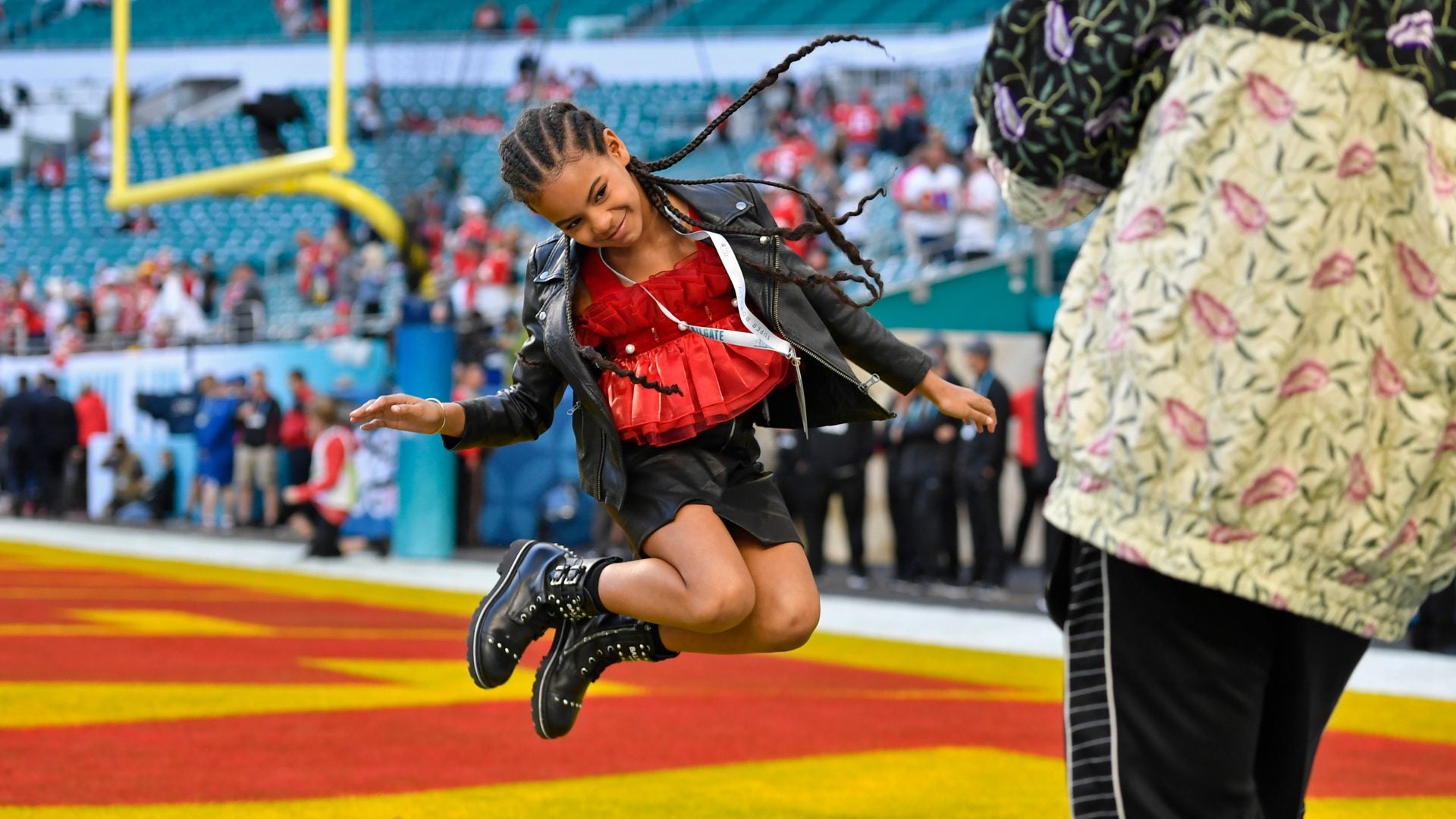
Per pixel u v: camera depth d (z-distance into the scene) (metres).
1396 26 3.52
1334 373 3.52
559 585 5.18
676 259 4.90
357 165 43.50
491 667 5.32
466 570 20.69
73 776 6.79
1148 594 3.71
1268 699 3.86
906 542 19.36
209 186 26.25
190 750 7.51
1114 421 3.64
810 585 4.98
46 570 19.39
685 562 4.77
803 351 4.78
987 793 6.89
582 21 46.38
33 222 46.62
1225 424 3.52
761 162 32.25
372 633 13.31
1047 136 3.73
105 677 10.02
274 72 47.19
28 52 49.56
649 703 9.54
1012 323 23.91
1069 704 3.82
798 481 19.55
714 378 4.85
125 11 28.23
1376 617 3.73
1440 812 6.73
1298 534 3.57
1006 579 19.59
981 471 18.16
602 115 44.16
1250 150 3.52
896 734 8.54
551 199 4.59
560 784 6.94
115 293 37.56
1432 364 3.58
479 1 46.50
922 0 45.41
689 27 45.69
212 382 29.64
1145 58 3.65
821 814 6.38
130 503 31.95
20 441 32.66
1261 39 3.51
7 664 10.52
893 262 27.02
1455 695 10.88
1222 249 3.52
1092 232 3.84
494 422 5.13
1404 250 3.57
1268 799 3.91
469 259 31.05
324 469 21.91
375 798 6.53
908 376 4.86
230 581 18.47
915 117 31.69
